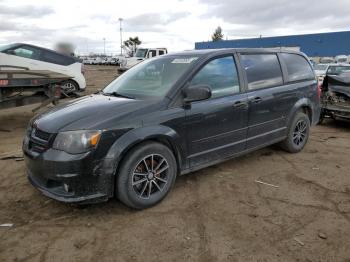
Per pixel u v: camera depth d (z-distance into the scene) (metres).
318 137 7.04
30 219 3.53
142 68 4.70
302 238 3.18
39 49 11.69
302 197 4.04
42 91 7.53
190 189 4.23
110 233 3.28
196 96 3.82
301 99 5.57
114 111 3.59
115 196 3.61
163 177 3.86
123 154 3.47
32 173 3.66
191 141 4.04
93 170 3.32
